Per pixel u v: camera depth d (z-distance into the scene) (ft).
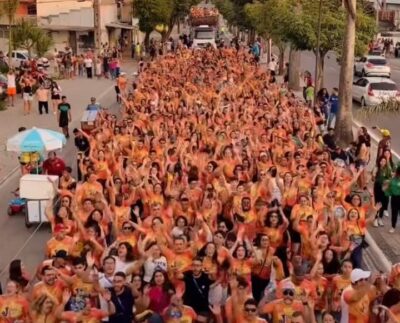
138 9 189.16
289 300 32.35
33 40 151.33
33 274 47.47
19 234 55.47
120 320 33.60
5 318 31.65
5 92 116.88
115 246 38.55
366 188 59.52
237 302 32.40
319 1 99.40
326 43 102.17
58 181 56.59
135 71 164.76
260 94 91.56
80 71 159.53
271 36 141.08
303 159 55.36
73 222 41.06
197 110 77.36
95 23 175.52
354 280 33.76
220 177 49.19
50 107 111.75
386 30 235.40
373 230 55.88
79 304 32.78
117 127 65.98
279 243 41.55
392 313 30.96
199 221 41.14
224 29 291.79
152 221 40.32
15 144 59.57
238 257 36.99
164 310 32.96
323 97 100.53
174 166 55.42
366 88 113.70
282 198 48.06
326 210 43.98
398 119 95.40
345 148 79.05
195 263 36.19
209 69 111.65
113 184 49.75
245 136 63.93
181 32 285.23
